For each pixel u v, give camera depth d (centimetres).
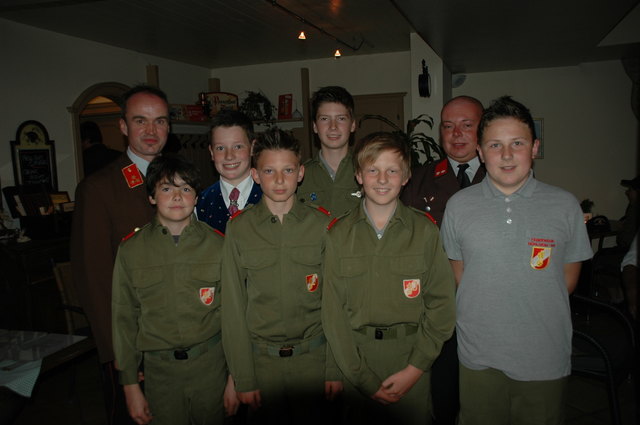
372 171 160
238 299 167
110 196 188
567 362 154
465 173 209
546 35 396
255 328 169
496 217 155
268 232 171
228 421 185
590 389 291
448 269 164
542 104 609
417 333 167
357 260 165
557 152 612
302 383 170
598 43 451
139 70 607
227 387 175
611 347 222
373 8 452
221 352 177
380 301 164
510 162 149
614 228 501
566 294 153
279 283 168
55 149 488
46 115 480
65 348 187
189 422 174
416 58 519
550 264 149
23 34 456
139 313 174
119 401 189
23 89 457
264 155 166
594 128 593
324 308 165
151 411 171
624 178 586
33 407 288
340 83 683
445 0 288
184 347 168
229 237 171
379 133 164
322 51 637
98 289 184
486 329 155
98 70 544
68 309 279
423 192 214
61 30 485
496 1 291
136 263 169
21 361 174
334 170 215
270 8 447
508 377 155
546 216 151
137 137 193
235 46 595
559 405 153
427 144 439
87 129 530
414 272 164
